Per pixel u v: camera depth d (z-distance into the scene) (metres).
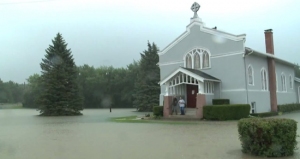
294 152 8.77
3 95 112.06
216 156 8.48
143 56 52.88
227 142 10.99
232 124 18.81
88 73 74.38
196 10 28.58
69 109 38.09
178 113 25.64
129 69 71.94
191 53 28.45
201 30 27.78
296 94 38.94
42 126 20.09
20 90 118.06
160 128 16.80
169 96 25.31
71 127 18.83
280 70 34.06
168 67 30.20
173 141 11.48
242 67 24.94
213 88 26.06
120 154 9.07
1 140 12.80
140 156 8.70
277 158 8.06
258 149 8.38
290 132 8.15
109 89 72.12
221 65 26.20
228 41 25.94
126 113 40.47
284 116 25.97
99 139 12.50
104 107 72.00
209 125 18.36
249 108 23.30
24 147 10.78
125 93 70.38
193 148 9.80
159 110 26.11
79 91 40.31
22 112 50.16
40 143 11.70
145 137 12.85
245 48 25.34
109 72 73.31
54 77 38.47
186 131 15.01
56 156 8.99
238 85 25.05
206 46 27.33
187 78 24.30
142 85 49.94
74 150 9.92
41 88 39.31
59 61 39.28
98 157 8.71
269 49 31.56
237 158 8.17
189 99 27.80
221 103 24.11
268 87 29.52
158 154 8.95
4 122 24.70
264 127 8.13
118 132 15.07
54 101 37.78
